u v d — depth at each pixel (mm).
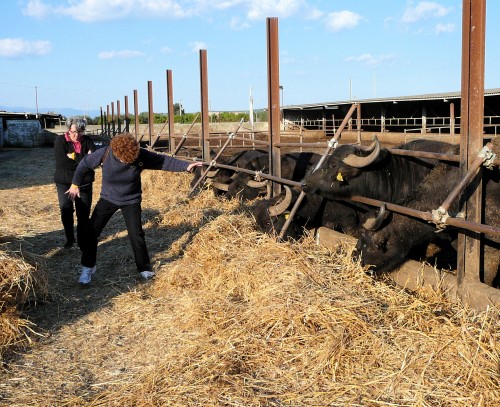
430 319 4426
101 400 3812
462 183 4809
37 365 4398
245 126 38938
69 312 5492
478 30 4695
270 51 8742
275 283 5141
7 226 9656
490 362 3746
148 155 6273
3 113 49500
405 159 6566
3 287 4961
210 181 12047
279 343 4285
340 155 6297
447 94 25266
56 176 7734
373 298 4828
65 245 7941
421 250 6379
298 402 3615
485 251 5578
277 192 9047
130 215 6238
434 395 3518
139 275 6508
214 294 5441
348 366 3926
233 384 3832
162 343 4676
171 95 18906
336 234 6941
